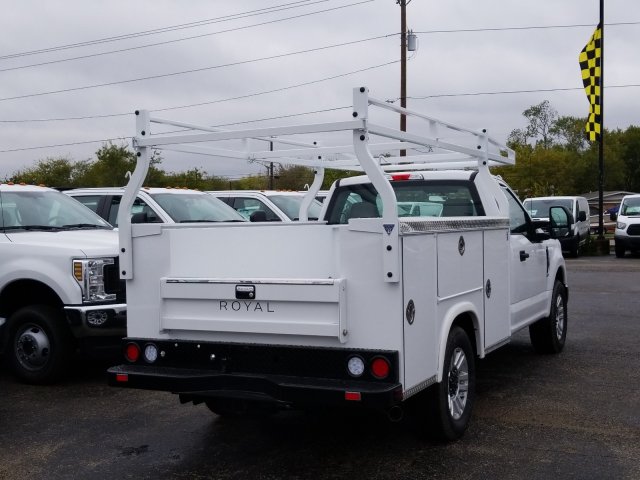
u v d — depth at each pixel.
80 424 6.64
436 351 5.47
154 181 38.25
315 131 5.06
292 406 5.40
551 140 98.81
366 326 5.02
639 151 100.12
